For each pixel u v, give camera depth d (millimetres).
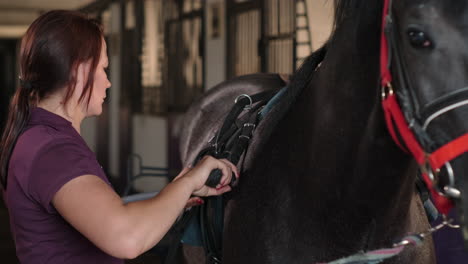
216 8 5625
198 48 6062
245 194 1671
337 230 1437
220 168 1527
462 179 1049
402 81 1118
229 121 1966
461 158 1051
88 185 1272
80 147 1335
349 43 1338
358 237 1410
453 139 1047
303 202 1505
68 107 1407
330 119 1416
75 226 1272
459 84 1045
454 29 1047
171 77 6816
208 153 1927
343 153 1393
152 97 7586
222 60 5523
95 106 1464
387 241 1414
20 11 13266
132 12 8391
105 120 9891
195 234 1972
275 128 1645
